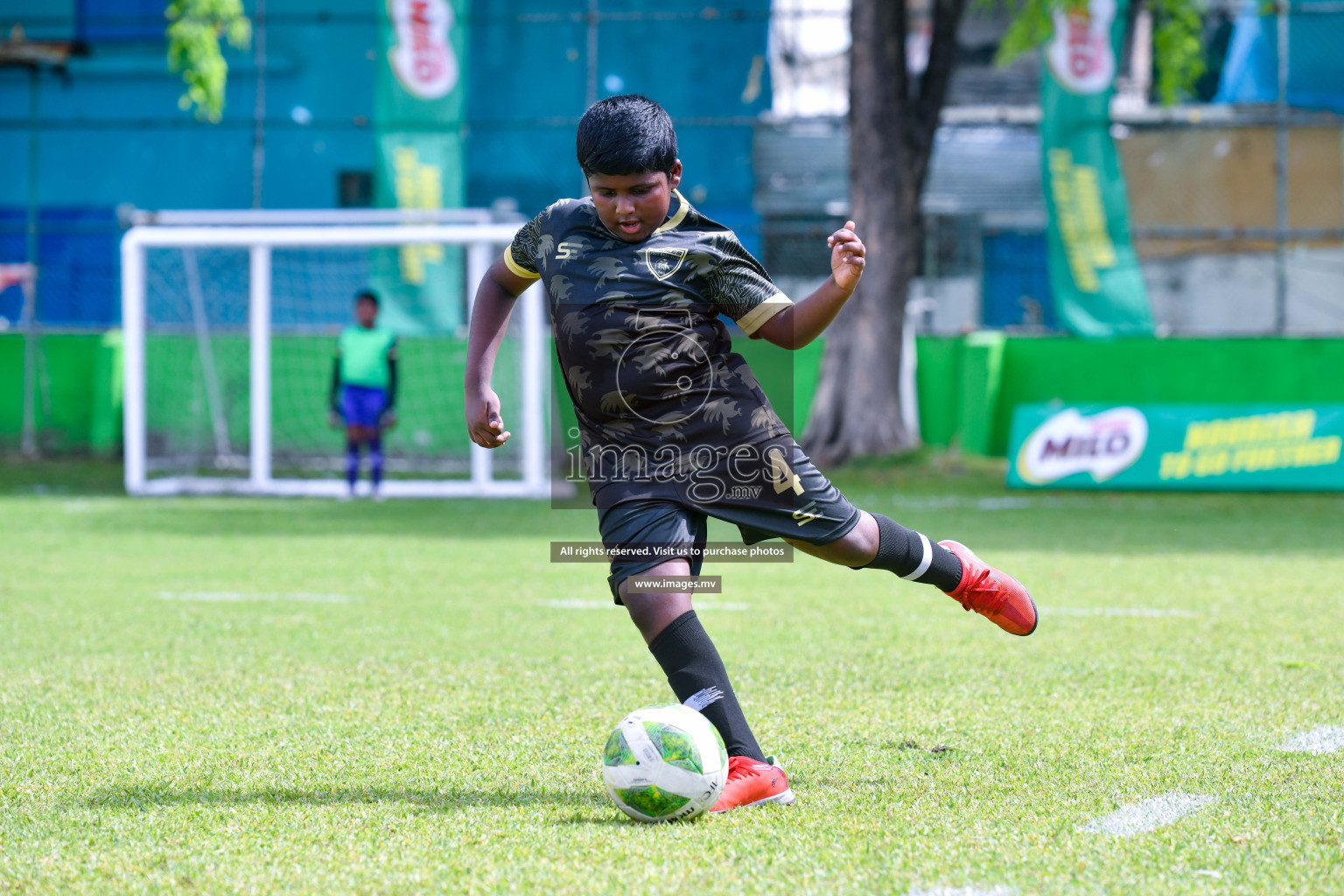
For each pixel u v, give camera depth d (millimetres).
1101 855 8414
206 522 36281
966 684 14648
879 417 52125
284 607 21109
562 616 20219
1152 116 56969
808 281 60062
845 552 10227
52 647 17281
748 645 17406
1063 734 12117
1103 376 56594
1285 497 43812
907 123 51812
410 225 55500
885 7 50656
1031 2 53062
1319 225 58781
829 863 8266
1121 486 45594
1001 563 27156
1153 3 53469
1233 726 12438
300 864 8281
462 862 8312
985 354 55281
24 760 11188
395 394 45062
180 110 65062
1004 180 64812
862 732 12242
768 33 63062
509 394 54031
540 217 10383
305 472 55312
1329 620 19469
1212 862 8273
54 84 65375
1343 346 54844
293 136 63875
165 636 18188
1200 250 58531
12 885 7926
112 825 9188
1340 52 57906
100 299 62906
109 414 57906
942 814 9414
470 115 64375
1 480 50438
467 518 38125
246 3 63719
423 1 56000
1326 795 9891
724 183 63594
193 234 45938
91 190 64438
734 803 9539
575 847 8609
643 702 13773
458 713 13195
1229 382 55625
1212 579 24500
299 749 11602
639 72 64250
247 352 57344
